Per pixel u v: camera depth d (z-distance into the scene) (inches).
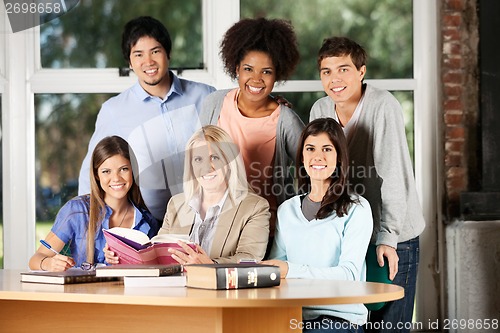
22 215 229.9
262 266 135.6
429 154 228.2
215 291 128.4
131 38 215.0
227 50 210.5
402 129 203.3
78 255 194.2
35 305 141.9
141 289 133.2
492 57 225.0
